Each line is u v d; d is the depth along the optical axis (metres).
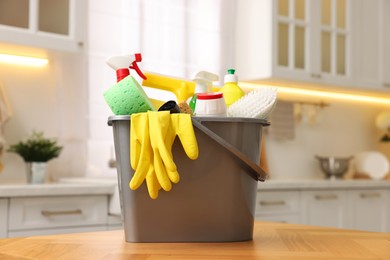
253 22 3.39
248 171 0.91
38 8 2.54
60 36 2.60
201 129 0.86
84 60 3.04
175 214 0.89
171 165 0.81
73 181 2.71
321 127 4.10
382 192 3.62
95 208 2.43
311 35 3.46
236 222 0.90
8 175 2.84
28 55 2.77
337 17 3.63
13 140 2.87
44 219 2.27
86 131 3.04
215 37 3.47
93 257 0.75
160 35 3.28
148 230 0.89
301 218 3.15
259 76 3.33
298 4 3.45
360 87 3.70
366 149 4.38
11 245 0.87
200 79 1.05
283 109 3.79
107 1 3.11
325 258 0.73
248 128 0.91
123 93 0.89
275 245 0.86
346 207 3.39
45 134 2.96
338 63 3.62
